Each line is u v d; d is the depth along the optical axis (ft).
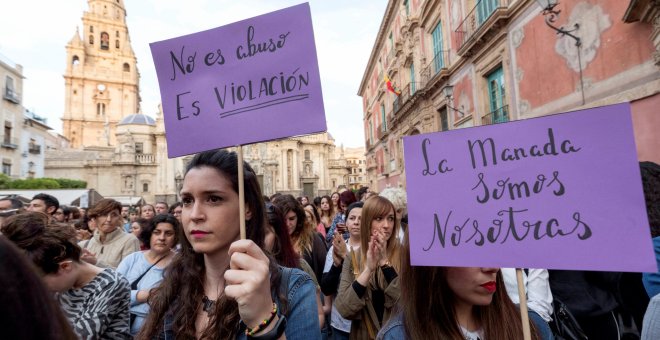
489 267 4.88
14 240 6.58
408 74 66.54
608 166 4.55
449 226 5.25
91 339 7.06
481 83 37.91
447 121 48.52
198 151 5.85
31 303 2.15
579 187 4.68
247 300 3.84
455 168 5.43
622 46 19.47
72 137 199.62
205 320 5.18
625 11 18.94
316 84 5.65
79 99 204.64
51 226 7.07
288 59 5.81
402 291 5.59
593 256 4.44
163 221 12.81
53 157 146.00
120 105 213.87
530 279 7.53
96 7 218.59
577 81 23.26
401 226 14.02
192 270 5.59
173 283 5.57
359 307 9.62
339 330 11.57
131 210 67.41
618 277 7.22
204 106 5.97
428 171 5.56
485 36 35.12
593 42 21.75
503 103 34.45
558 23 25.14
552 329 7.52
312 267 14.64
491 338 5.17
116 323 7.78
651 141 17.97
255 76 5.89
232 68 5.99
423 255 5.24
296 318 4.92
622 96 19.51
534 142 5.07
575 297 7.32
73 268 7.26
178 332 5.05
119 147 152.66
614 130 4.58
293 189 185.78
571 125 4.85
